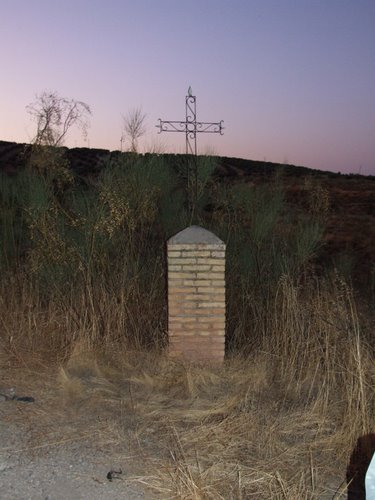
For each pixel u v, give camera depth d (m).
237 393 5.76
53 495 3.96
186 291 6.51
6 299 7.83
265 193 9.52
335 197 39.94
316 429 4.96
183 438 4.76
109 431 4.91
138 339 7.20
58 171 8.54
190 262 6.48
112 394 5.71
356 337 5.63
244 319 7.96
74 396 5.63
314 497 3.99
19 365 6.39
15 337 7.03
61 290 7.66
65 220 8.32
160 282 7.98
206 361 6.52
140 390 5.85
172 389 5.84
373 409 5.01
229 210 9.32
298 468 4.36
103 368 6.32
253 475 4.22
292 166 55.12
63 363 6.49
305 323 6.78
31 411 5.31
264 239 9.01
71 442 4.72
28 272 8.05
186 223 8.80
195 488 3.95
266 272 8.62
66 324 7.12
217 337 6.53
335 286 7.38
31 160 8.70
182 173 9.08
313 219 9.65
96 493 3.99
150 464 4.37
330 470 4.34
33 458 4.46
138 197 8.21
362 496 4.06
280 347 6.76
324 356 6.09
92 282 7.62
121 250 8.13
